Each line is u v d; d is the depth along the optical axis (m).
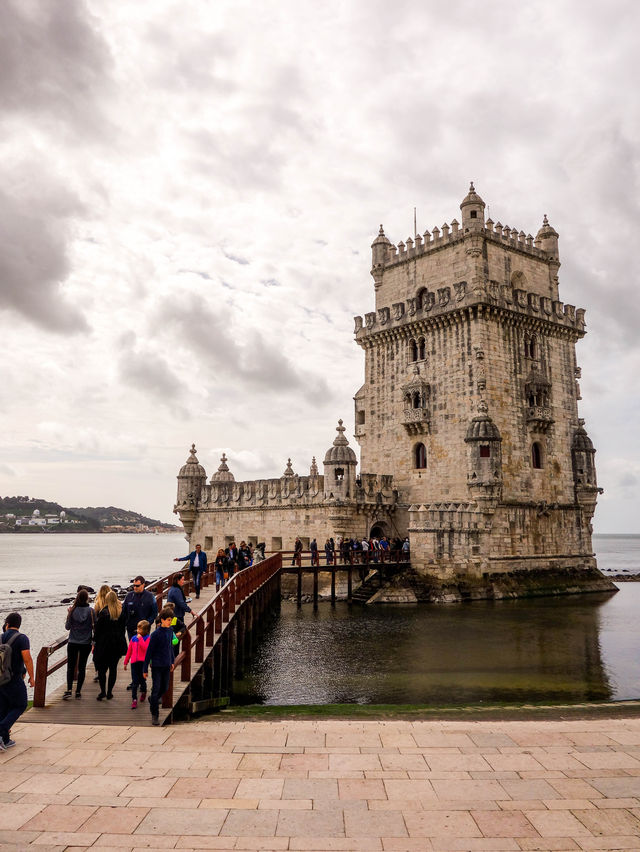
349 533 51.50
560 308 56.12
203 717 16.05
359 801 10.64
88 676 18.52
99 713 15.23
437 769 12.05
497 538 48.66
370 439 58.00
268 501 59.00
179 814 10.12
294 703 22.58
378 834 9.58
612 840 9.48
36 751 12.84
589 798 10.82
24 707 13.09
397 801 10.65
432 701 22.22
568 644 31.72
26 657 13.04
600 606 44.81
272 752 12.92
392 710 16.73
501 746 13.38
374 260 60.25
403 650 30.70
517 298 52.69
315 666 27.94
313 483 55.16
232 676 26.16
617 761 12.52
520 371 52.50
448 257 53.72
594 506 56.22
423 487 52.97
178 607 19.22
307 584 53.53
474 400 49.66
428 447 52.81
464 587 46.34
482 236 51.78
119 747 13.13
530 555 50.75
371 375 58.53
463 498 49.81
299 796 10.80
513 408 51.41
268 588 41.56
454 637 33.66
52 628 48.09
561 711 16.70
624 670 26.56
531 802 10.66
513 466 50.66
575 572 53.50
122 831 9.57
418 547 47.31
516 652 30.02
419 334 54.41
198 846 9.20
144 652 15.77
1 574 105.75
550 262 57.97
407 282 57.28
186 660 17.36
